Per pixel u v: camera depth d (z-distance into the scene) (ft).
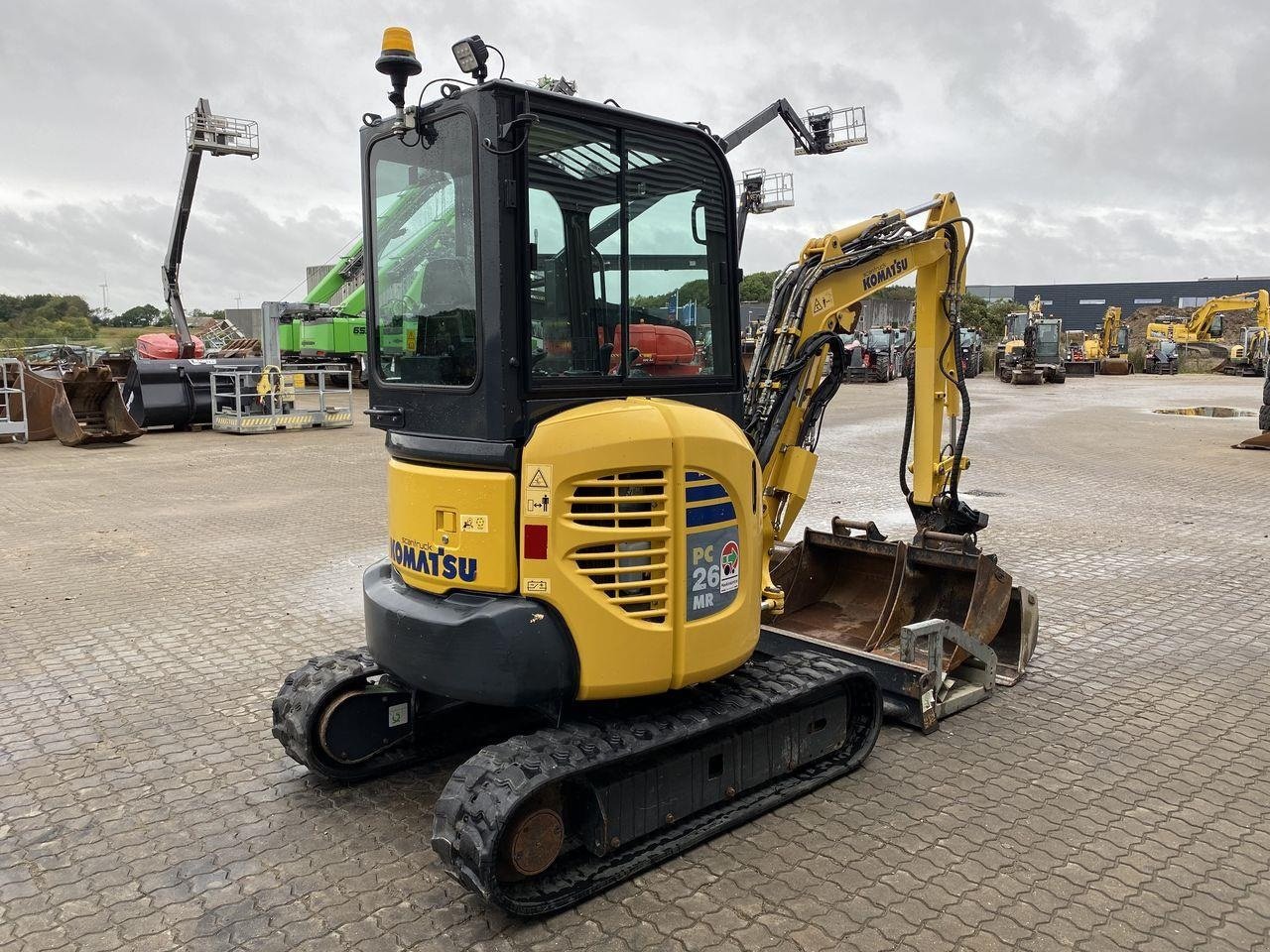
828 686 14.53
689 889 11.57
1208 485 41.81
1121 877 11.80
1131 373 160.45
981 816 13.35
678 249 13.08
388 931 10.75
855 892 11.45
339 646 20.59
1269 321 150.30
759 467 13.74
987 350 175.73
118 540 30.53
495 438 11.24
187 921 10.95
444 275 11.96
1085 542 30.48
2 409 56.70
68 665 19.33
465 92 11.16
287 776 14.57
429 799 13.89
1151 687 18.33
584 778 11.50
